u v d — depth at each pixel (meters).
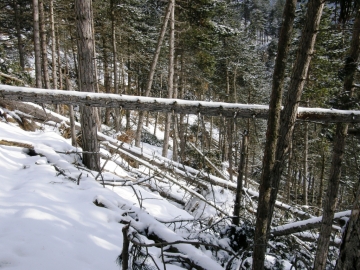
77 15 5.60
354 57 4.09
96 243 3.23
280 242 4.70
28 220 3.21
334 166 4.03
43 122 9.62
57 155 6.21
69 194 4.49
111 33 16.62
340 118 3.97
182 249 3.63
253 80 24.03
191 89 20.22
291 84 3.63
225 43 21.84
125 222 4.08
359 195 1.75
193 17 14.50
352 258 1.70
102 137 9.52
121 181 6.16
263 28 60.03
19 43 19.22
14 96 4.65
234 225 4.34
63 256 2.77
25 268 2.47
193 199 7.64
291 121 3.62
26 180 4.68
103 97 4.70
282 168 3.59
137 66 23.19
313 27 3.43
